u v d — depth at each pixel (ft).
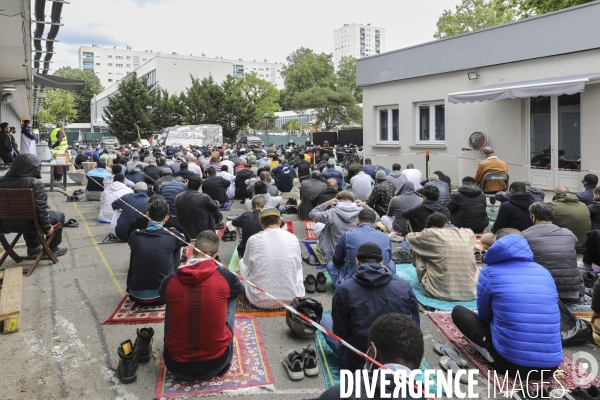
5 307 14.71
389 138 59.52
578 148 39.96
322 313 14.93
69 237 27.66
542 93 36.68
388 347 6.68
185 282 11.17
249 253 16.26
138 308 16.31
